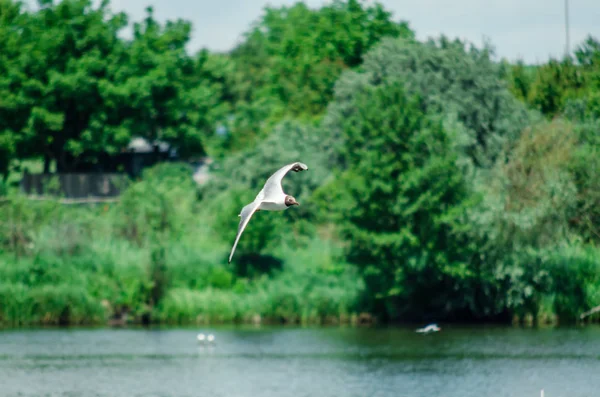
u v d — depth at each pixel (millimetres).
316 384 44844
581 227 66875
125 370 48406
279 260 71188
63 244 68375
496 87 83750
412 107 67188
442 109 80625
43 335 60125
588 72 90750
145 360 51500
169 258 68812
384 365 50219
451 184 64438
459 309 67562
